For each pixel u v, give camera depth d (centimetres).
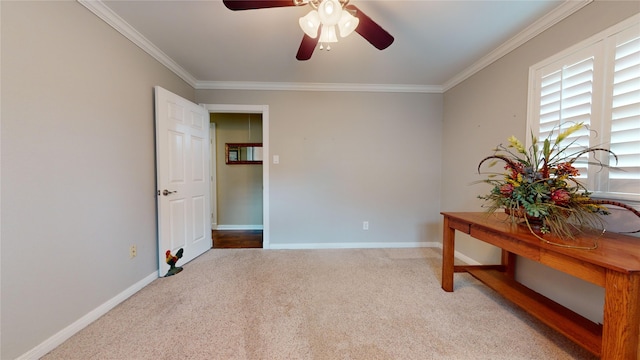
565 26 170
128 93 200
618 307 97
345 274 246
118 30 188
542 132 188
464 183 286
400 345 145
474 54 239
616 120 142
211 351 139
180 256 247
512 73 216
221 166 444
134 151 208
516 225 161
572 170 140
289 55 242
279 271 253
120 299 191
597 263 101
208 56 245
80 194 159
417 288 216
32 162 131
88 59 164
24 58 128
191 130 280
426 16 181
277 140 324
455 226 202
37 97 134
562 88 171
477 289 215
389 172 334
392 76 295
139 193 214
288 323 166
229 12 177
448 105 318
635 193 134
